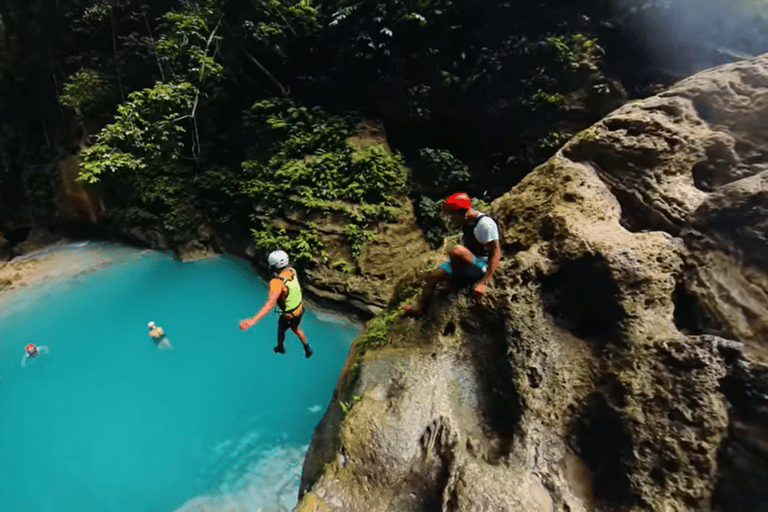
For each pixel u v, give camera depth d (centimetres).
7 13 1291
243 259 1148
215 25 1196
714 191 470
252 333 886
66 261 1215
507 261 498
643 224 489
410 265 984
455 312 510
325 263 984
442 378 476
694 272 418
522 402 423
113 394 754
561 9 1032
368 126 1179
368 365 523
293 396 746
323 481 426
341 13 1127
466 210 442
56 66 1328
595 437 394
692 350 365
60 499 598
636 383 376
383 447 429
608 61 1019
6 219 1422
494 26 1096
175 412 720
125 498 595
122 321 934
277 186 1057
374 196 1051
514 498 359
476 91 1133
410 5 1102
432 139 1242
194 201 1221
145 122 1036
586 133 549
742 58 916
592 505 370
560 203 505
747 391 345
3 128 1377
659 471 348
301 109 1145
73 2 1274
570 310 461
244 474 621
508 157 1133
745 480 325
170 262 1177
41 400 744
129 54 1277
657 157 492
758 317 370
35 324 930
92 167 980
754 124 475
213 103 1255
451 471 396
